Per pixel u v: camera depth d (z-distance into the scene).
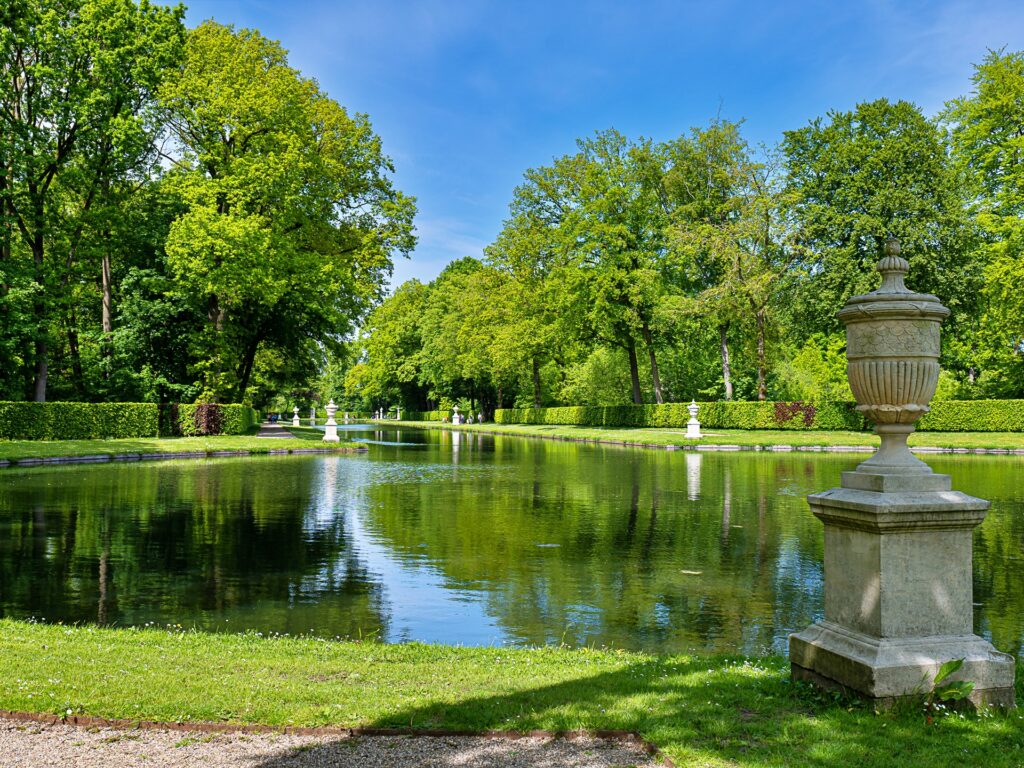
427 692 4.74
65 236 32.47
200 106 32.47
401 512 14.57
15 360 29.53
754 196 40.09
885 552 4.30
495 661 5.60
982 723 4.05
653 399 57.47
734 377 53.34
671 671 5.29
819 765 3.55
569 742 3.93
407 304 86.56
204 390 35.72
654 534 12.14
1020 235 35.56
